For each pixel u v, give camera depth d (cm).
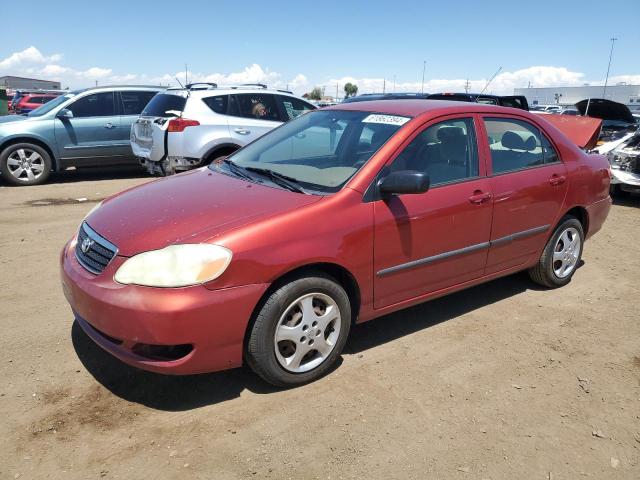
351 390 317
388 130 362
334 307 319
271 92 877
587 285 496
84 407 294
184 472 249
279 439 273
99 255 298
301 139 410
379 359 354
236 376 329
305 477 249
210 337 277
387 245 334
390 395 313
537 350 372
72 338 368
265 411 295
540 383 332
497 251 409
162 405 298
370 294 337
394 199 337
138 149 867
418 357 358
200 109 803
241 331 285
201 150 793
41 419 283
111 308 273
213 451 263
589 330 404
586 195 474
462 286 397
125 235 293
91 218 336
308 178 348
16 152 929
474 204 378
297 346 309
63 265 321
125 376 324
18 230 631
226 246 277
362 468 255
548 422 295
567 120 771
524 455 269
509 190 402
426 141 363
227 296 276
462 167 383
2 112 2141
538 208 430
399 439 276
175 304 266
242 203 314
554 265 471
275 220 293
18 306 416
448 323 410
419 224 347
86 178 1048
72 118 961
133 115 1011
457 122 387
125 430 277
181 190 352
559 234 462
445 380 331
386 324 406
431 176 362
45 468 249
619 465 265
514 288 484
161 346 277
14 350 350
